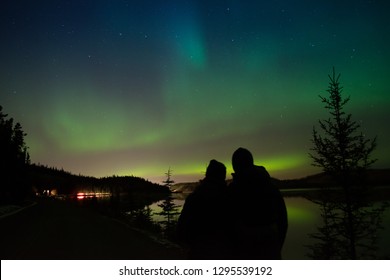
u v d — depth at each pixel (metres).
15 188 46.44
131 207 30.02
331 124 11.45
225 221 2.86
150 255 7.79
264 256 2.71
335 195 11.20
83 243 10.05
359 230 10.75
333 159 11.15
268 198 2.78
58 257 7.75
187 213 2.86
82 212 31.12
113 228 15.34
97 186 155.12
